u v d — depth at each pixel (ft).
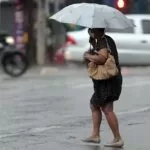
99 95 70.03
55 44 207.21
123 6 159.02
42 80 150.10
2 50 162.09
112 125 70.49
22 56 162.40
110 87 69.31
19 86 136.36
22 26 206.08
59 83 140.87
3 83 144.56
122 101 107.34
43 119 90.33
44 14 199.72
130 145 71.61
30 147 70.95
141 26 178.91
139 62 179.42
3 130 82.02
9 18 243.19
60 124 86.12
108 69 68.59
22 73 162.50
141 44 178.19
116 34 177.78
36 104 105.40
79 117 91.61
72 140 74.74
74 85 135.13
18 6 206.28
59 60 200.23
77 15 67.56
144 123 85.87
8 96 117.70
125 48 177.88
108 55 68.90
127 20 68.85
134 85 132.36
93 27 66.90
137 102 106.22
